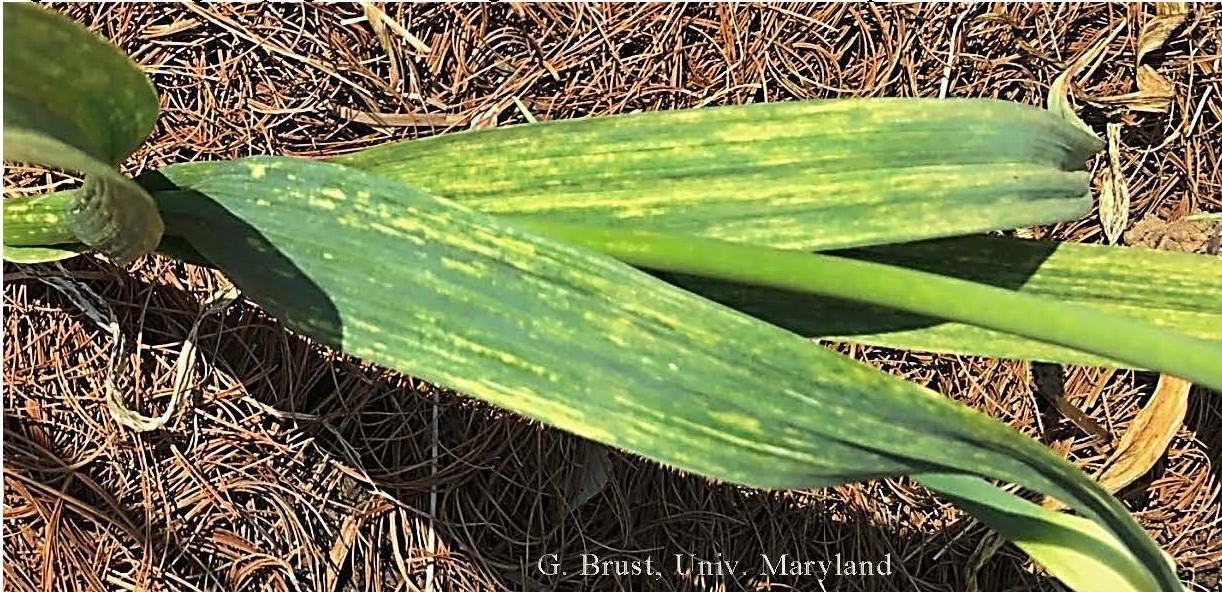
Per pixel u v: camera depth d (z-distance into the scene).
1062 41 0.40
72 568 0.35
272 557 0.37
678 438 0.23
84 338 0.36
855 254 0.28
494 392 0.23
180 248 0.26
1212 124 0.40
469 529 0.37
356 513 0.37
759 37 0.39
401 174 0.27
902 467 0.24
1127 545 0.26
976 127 0.27
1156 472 0.40
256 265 0.24
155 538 0.36
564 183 0.27
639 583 0.38
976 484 0.28
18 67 0.20
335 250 0.24
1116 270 0.29
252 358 0.36
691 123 0.27
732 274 0.23
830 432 0.23
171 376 0.36
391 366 0.23
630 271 0.23
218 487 0.36
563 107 0.39
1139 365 0.22
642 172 0.27
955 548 0.39
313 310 0.24
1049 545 0.28
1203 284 0.29
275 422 0.36
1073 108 0.40
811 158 0.27
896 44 0.40
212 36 0.36
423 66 0.38
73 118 0.22
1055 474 0.24
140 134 0.24
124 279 0.35
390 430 0.37
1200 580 0.40
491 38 0.38
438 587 0.37
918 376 0.39
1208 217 0.38
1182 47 0.40
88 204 0.24
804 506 0.39
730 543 0.38
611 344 0.23
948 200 0.27
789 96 0.39
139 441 0.36
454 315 0.23
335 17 0.37
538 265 0.23
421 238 0.23
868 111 0.27
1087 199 0.28
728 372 0.23
